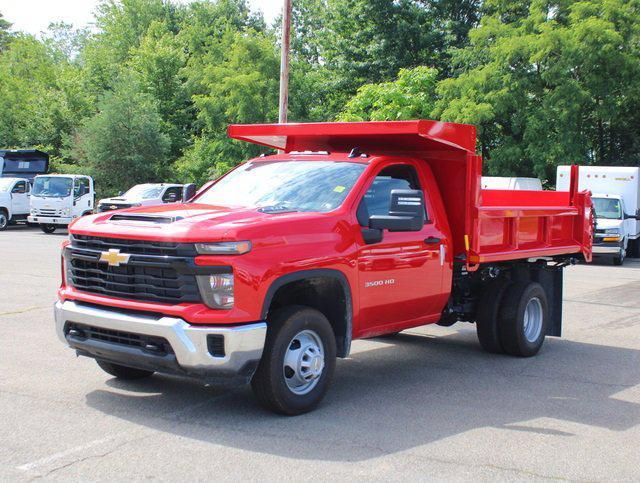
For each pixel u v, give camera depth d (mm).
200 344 5383
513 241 8227
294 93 37500
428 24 38719
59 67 64750
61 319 6129
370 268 6520
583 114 29406
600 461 5020
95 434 5383
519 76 29094
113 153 39344
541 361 8328
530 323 8672
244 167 7574
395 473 4688
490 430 5664
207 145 40438
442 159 7656
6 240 24078
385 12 38281
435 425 5762
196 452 5020
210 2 61281
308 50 55969
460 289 8328
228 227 5555
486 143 33125
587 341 9594
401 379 7352
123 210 6531
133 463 4797
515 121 29250
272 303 6215
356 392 6781
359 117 32625
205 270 5418
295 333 5824
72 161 44062
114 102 39344
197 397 6445
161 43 48031
